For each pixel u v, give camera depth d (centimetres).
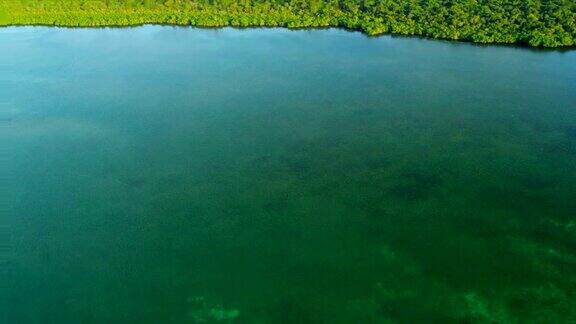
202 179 5812
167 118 6944
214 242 5003
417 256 4816
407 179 5741
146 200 5547
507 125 6562
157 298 4472
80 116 7050
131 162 6116
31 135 6662
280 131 6594
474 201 5419
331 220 5225
